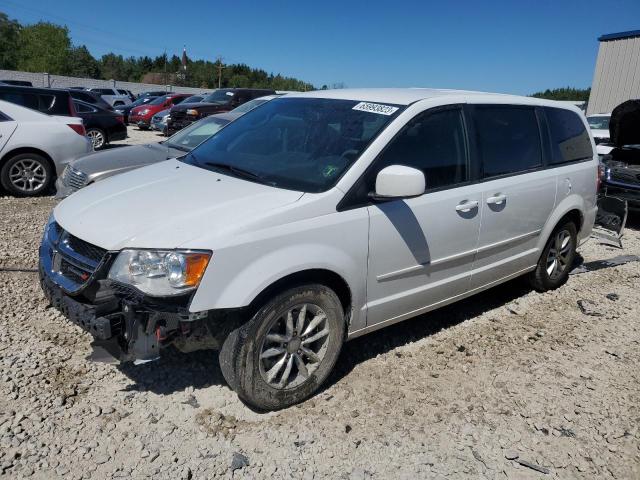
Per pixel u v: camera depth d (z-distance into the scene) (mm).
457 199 3885
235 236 2877
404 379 3648
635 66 17453
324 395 3408
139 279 2812
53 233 3379
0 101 8414
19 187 8422
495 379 3725
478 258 4230
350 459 2875
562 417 3357
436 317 4680
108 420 3004
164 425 3006
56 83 42188
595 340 4414
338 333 3375
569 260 5438
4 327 3889
